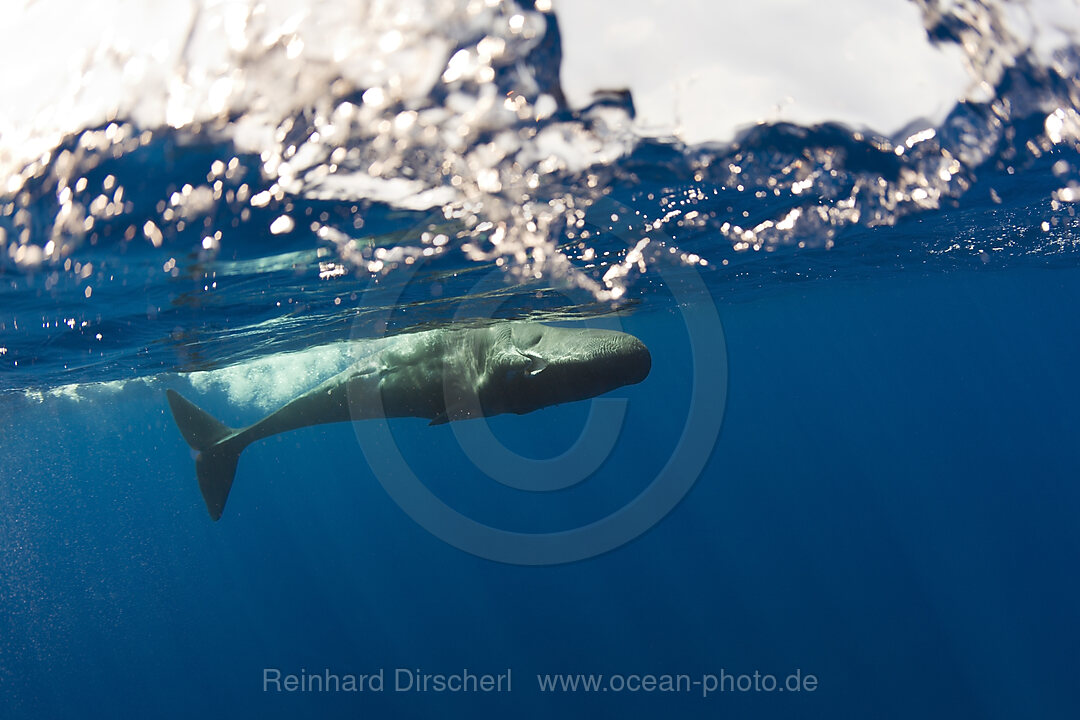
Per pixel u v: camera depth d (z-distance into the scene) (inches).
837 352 2620.6
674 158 185.8
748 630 1111.0
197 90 145.3
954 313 1711.4
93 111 149.8
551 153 171.3
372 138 154.5
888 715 773.3
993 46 165.6
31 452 1337.4
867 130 176.9
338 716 914.7
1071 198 333.4
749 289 707.4
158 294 275.3
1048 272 964.0
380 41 140.2
